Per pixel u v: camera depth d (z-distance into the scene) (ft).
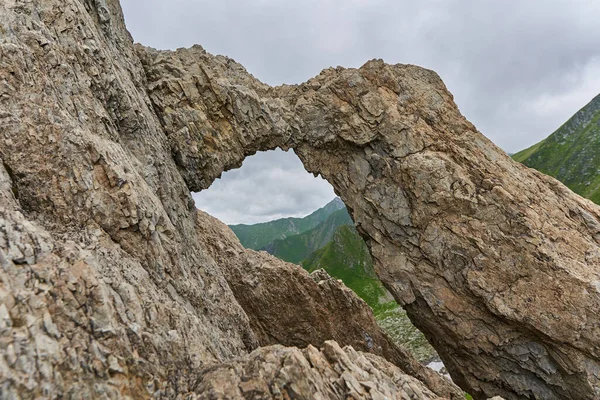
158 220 58.59
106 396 33.78
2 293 32.71
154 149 73.77
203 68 96.89
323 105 103.40
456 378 103.96
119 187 51.60
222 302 77.51
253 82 105.81
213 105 95.86
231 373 41.57
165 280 54.75
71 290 37.68
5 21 49.67
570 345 76.43
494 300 83.35
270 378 40.22
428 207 93.15
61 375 32.04
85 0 66.74
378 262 101.30
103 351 36.01
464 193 90.27
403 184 96.68
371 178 101.86
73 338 34.94
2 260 35.22
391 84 102.17
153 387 38.17
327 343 50.65
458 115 101.24
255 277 133.69
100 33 69.56
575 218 88.89
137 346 39.75
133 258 50.72
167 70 95.25
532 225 84.07
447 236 90.79
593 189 403.13
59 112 49.88
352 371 47.14
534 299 80.07
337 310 141.08
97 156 51.03
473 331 89.40
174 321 47.91
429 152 95.04
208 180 97.81
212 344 54.13
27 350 30.99
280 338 129.08
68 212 46.65
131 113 67.87
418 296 95.86
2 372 28.71
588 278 77.41
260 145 102.53
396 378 56.54
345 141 103.60
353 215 105.29
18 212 40.98
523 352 84.02
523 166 97.55
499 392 90.99
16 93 47.52
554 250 82.12
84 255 41.93
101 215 49.14
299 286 136.05
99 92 60.75
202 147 93.91
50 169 46.93
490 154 96.07
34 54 50.88
